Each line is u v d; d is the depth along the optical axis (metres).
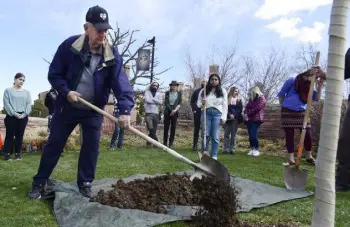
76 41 4.04
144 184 4.29
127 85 4.15
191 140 13.18
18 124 7.67
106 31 3.99
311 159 7.57
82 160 4.27
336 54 2.00
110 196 3.98
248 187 4.84
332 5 2.03
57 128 4.24
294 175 5.16
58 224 3.38
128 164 7.05
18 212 3.72
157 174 5.82
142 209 3.72
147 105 10.55
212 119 7.70
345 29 2.01
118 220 3.39
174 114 10.35
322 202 2.05
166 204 3.88
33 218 3.54
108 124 14.23
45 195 4.29
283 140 11.85
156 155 8.59
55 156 4.29
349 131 5.02
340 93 2.02
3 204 3.98
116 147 10.49
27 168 6.44
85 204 3.72
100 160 7.57
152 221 3.39
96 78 4.12
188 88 28.62
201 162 4.40
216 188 3.29
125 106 4.04
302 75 6.88
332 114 2.02
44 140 9.55
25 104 7.72
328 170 2.04
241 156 8.88
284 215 3.82
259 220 3.62
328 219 2.04
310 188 5.20
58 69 4.11
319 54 5.59
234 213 3.34
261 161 7.86
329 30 2.03
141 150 9.70
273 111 12.71
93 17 3.92
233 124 9.59
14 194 4.41
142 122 17.30
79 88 4.14
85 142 4.27
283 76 28.14
